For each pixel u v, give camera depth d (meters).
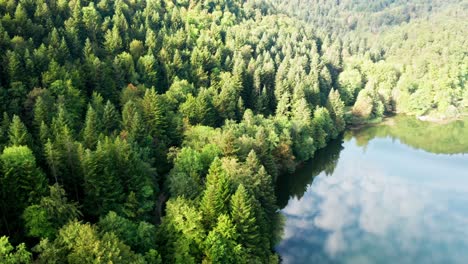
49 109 101.12
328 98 177.88
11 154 71.44
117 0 185.50
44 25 149.00
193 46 182.62
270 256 84.31
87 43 139.00
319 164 145.62
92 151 83.94
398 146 168.12
